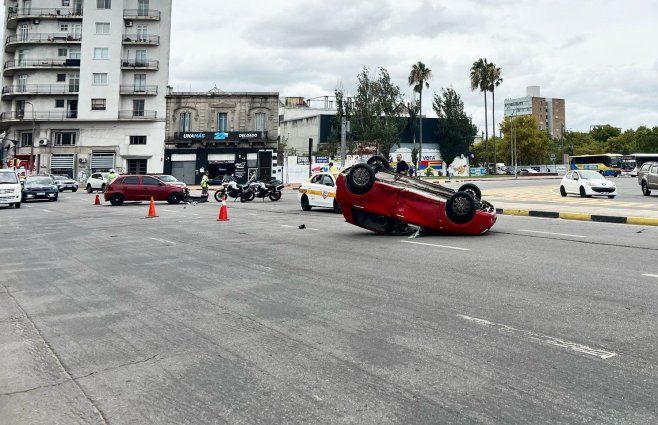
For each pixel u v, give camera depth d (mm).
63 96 61656
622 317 4777
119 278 7344
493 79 71688
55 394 3418
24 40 62250
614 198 23859
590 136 126062
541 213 16500
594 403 3068
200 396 3320
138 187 26891
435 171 72750
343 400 3195
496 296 5684
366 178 10852
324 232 12484
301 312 5258
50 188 30906
